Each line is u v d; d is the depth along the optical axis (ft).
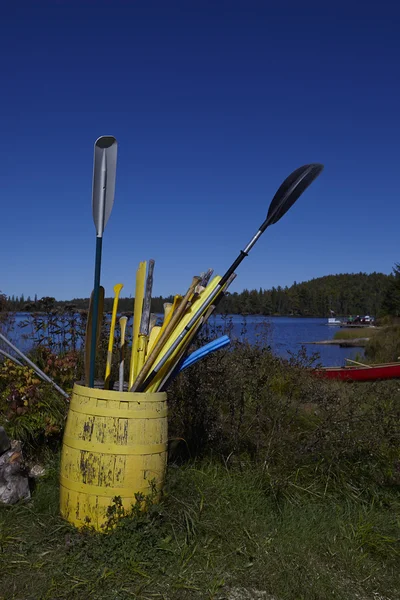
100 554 9.71
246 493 12.69
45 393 14.90
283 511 12.44
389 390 17.29
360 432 15.51
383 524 12.39
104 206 11.40
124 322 12.66
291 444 15.39
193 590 9.25
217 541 10.82
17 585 8.87
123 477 10.39
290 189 12.75
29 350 19.25
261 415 15.71
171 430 15.52
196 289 12.43
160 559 9.93
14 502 11.44
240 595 9.38
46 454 14.11
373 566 10.85
